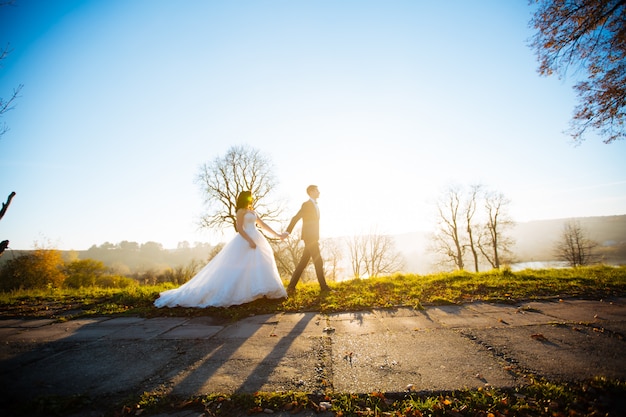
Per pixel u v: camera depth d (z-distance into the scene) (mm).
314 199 6145
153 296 5887
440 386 2205
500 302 4820
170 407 2051
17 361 2891
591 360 2541
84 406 2086
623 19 7254
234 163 26469
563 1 7691
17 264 27000
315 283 7332
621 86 8000
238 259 5090
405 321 3912
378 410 1936
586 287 5688
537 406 1910
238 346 3162
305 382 2336
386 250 40375
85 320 4512
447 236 36469
